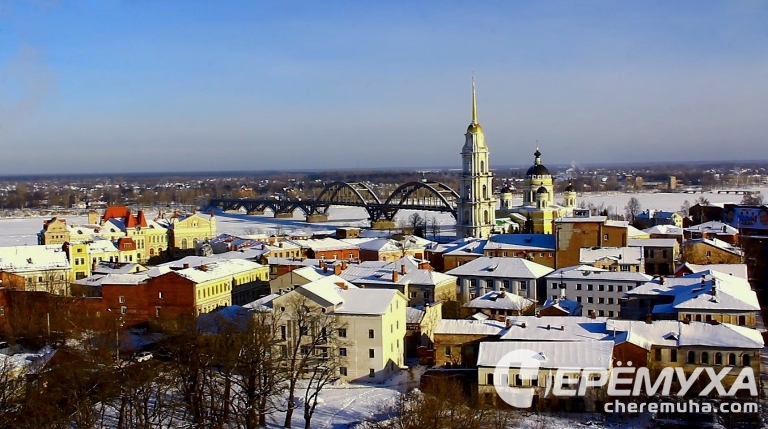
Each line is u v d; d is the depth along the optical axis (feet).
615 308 481.05
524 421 307.78
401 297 397.60
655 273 576.61
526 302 463.83
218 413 314.14
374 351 368.48
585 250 558.56
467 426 285.02
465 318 441.68
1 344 428.56
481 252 614.34
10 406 293.02
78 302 467.11
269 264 597.93
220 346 341.21
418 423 285.43
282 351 373.20
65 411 297.74
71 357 334.44
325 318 363.15
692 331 338.34
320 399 342.03
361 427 300.61
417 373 379.14
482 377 328.08
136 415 301.22
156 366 340.18
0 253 595.47
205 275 497.05
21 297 465.88
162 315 453.17
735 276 451.12
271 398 339.36
